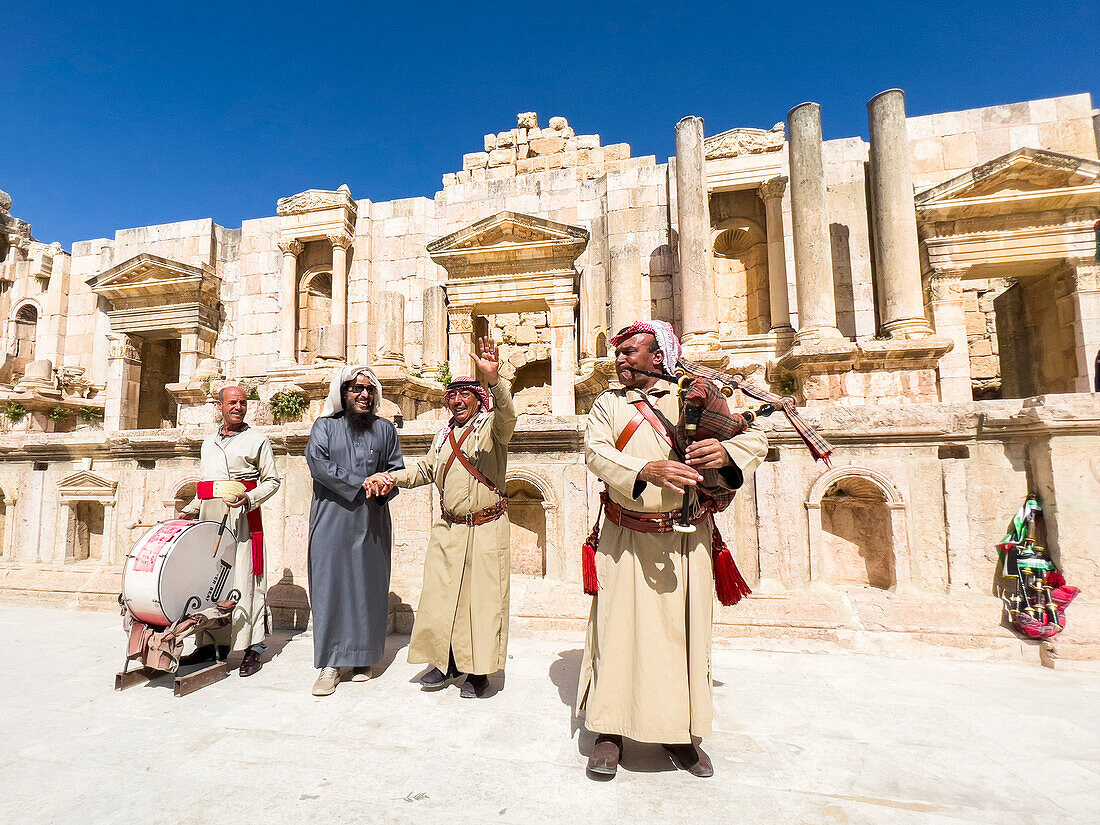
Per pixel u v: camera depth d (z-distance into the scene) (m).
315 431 3.42
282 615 4.70
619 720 2.28
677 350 2.57
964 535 4.11
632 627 2.35
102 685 3.26
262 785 2.14
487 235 14.70
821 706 2.93
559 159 18.81
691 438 2.32
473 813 1.96
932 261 12.22
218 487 3.57
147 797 2.04
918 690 3.15
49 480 5.95
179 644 3.26
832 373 10.64
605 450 2.36
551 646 4.01
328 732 2.63
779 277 13.51
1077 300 11.63
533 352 18.55
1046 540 3.91
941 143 13.27
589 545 2.61
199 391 14.76
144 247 18.80
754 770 2.27
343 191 16.67
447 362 15.88
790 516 4.33
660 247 14.88
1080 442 3.79
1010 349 14.49
